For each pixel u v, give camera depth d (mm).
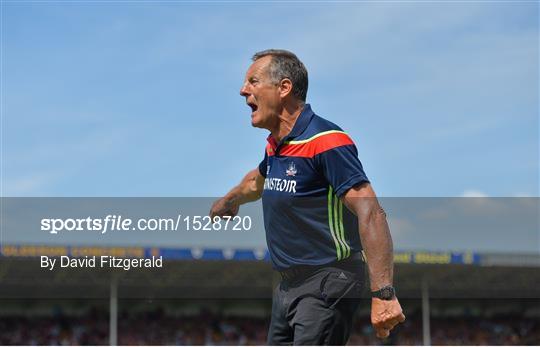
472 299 44312
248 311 43094
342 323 5473
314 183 5363
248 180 6508
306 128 5363
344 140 5262
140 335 40719
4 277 32125
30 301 41344
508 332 43062
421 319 43156
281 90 5422
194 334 41250
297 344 5387
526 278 37594
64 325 41156
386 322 4941
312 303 5441
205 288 39531
